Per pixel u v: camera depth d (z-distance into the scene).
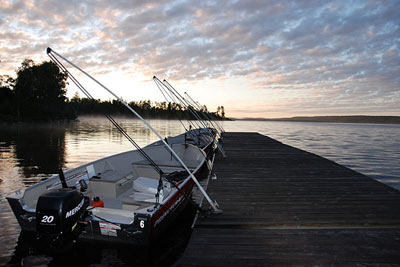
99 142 16.94
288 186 5.49
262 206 4.28
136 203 3.74
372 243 3.01
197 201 5.28
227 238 3.19
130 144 16.08
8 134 22.11
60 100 51.88
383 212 3.95
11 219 4.21
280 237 3.20
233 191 5.15
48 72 48.62
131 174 5.11
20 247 3.34
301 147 17.66
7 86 48.94
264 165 7.86
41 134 22.64
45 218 2.63
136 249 3.25
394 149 16.69
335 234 3.26
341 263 2.60
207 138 13.44
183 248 3.41
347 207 4.18
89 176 4.59
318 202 4.45
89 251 3.25
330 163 8.19
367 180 5.99
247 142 14.38
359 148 17.23
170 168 5.93
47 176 7.22
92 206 3.46
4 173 7.53
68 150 12.80
